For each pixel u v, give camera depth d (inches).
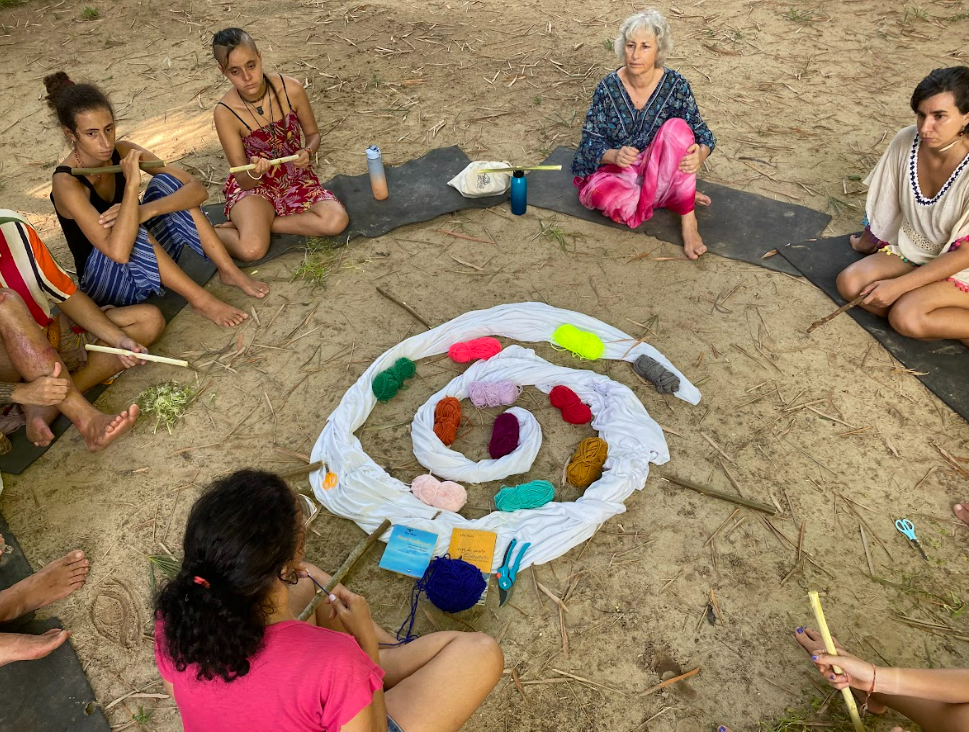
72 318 150.9
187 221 165.2
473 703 92.6
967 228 140.7
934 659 108.0
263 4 306.7
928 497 128.2
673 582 118.7
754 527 125.3
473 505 132.0
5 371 137.4
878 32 262.2
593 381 147.3
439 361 157.5
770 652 110.3
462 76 253.1
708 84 241.0
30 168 221.5
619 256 181.0
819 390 146.8
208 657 64.1
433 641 96.2
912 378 147.7
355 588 120.2
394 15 293.9
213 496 68.1
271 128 178.7
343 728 69.8
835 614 113.4
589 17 286.2
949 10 270.8
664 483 132.4
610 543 124.3
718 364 153.2
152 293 175.9
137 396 152.7
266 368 157.8
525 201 191.8
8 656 109.0
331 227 185.3
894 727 97.0
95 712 107.0
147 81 259.4
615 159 178.7
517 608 116.9
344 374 155.6
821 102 229.8
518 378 148.8
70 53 277.4
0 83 261.1
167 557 124.5
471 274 178.2
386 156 217.5
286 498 70.4
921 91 132.3
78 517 132.0
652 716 104.2
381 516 127.3
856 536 123.3
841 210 189.0
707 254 179.5
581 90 243.1
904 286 149.6
